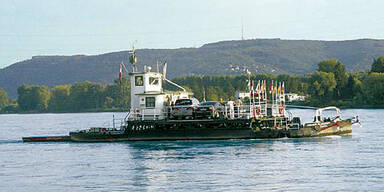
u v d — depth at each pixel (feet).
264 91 332.39
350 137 326.85
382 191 176.35
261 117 315.99
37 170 234.58
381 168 212.84
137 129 329.11
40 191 190.49
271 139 313.94
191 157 254.68
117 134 334.65
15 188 196.85
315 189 180.75
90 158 265.13
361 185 184.44
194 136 318.86
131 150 290.56
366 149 268.00
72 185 197.88
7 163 258.57
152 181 199.72
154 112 328.90
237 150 273.75
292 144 293.02
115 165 239.30
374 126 434.30
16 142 363.97
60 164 249.55
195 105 318.86
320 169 213.66
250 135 312.91
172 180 200.44
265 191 179.11
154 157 259.60
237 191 179.93
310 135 318.24
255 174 206.69
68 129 553.23
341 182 189.57
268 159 241.35
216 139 316.19
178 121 315.99
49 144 342.03
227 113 318.24
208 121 311.68
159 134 324.80
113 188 190.39
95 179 207.41
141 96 330.95
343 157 242.37
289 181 193.06
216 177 203.21
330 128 326.65
